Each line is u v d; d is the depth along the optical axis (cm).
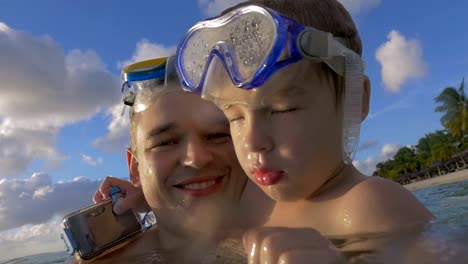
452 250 23
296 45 32
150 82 47
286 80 32
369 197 32
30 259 100
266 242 25
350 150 34
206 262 35
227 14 35
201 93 37
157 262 41
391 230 30
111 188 56
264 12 32
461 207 71
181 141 46
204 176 45
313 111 33
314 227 34
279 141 33
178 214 46
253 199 43
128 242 54
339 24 39
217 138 45
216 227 45
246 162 34
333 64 33
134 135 50
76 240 52
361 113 34
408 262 23
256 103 33
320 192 35
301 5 38
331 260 23
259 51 32
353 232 31
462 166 995
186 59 39
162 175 46
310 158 33
